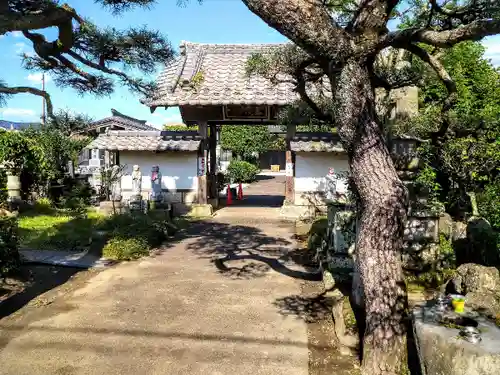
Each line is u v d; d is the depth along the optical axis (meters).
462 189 8.13
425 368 3.18
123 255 8.29
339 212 6.64
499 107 9.48
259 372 4.12
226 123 15.10
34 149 14.83
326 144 13.55
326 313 5.57
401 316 3.83
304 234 10.87
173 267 7.86
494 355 2.76
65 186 16.20
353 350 4.48
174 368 4.18
